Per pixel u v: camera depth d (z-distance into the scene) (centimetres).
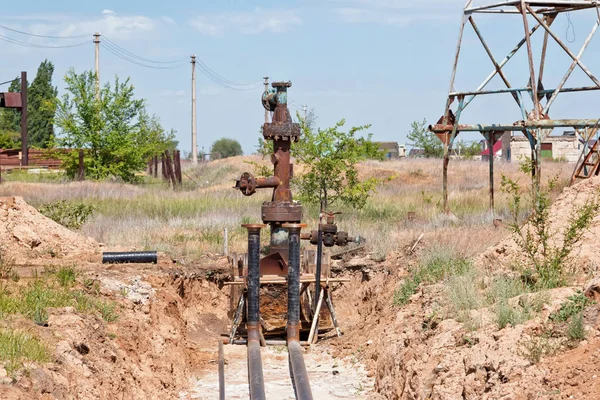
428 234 2105
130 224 2541
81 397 1020
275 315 1692
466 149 6844
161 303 1638
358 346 1543
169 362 1414
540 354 966
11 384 925
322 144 2719
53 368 1021
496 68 2767
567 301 1073
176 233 2386
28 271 1627
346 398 1285
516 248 1516
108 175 4972
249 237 1372
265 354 1573
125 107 5122
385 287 1794
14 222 1983
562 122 2505
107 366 1167
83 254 1962
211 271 1958
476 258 1593
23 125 5700
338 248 2106
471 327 1131
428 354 1148
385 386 1247
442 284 1479
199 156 9688
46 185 3938
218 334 1767
